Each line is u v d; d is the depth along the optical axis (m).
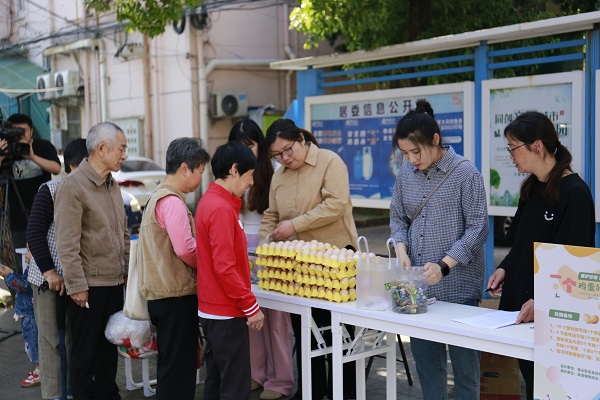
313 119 6.71
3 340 5.71
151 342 3.74
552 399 2.46
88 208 3.64
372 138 6.25
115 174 10.67
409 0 7.96
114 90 14.53
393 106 6.05
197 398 4.28
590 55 4.87
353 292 3.33
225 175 3.21
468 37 5.27
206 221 3.17
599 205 4.82
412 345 3.34
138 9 7.14
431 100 5.76
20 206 5.29
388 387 3.64
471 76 8.23
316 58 6.38
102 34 14.29
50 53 15.54
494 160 5.38
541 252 2.45
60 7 15.15
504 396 3.53
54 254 3.80
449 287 3.24
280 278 3.57
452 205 3.21
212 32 13.06
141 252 3.46
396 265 3.11
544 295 2.45
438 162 3.22
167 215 3.31
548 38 8.16
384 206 6.20
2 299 6.70
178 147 3.42
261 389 4.46
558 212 2.87
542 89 5.07
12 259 5.15
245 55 13.45
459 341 2.76
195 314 3.46
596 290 2.31
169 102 13.43
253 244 4.27
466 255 3.11
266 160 4.20
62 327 3.89
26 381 4.61
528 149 2.90
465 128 5.53
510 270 3.14
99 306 3.72
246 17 13.37
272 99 13.89
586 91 4.88
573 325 2.38
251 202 4.24
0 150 5.04
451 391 4.31
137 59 13.85
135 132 13.98
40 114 16.66
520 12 9.16
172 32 13.10
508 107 5.27
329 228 3.88
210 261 3.21
